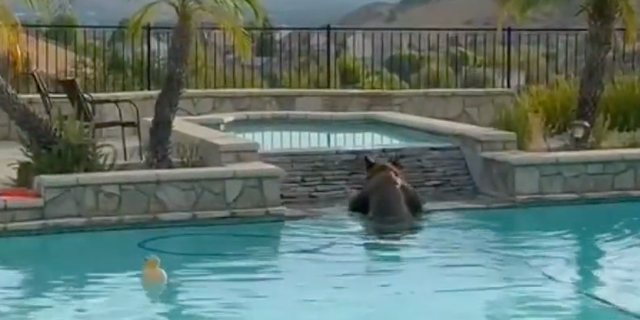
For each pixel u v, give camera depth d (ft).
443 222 41.37
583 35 80.18
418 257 35.53
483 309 29.55
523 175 45.50
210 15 44.16
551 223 41.45
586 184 46.21
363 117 64.18
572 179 46.03
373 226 40.32
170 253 36.01
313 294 30.94
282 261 34.96
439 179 47.67
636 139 54.90
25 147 45.24
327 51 75.15
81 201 39.52
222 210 41.06
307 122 64.49
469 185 47.67
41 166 42.68
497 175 46.52
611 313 29.30
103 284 32.01
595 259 35.45
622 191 46.50
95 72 68.95
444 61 78.69
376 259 35.24
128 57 70.79
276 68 75.97
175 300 30.25
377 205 41.86
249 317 28.66
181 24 43.93
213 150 44.83
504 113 57.98
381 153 48.24
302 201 44.80
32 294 30.91
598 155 46.24
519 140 52.54
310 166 46.68
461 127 51.65
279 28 73.15
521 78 75.41
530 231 39.88
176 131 50.39
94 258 35.24
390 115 62.34
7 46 43.42
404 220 41.29
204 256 35.58
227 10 43.98
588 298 30.73
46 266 34.19
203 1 43.91
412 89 72.33
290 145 53.47
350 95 69.72
